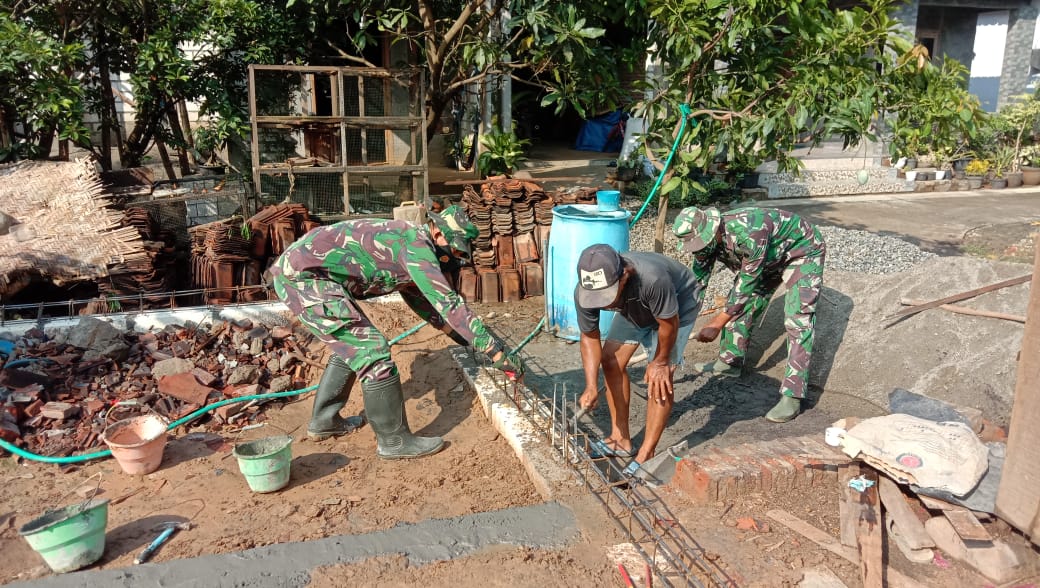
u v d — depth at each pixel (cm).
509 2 801
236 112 880
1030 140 1557
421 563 325
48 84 714
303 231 756
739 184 1272
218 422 487
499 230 773
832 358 578
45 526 309
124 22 863
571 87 812
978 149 1488
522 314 716
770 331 630
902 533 335
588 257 357
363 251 420
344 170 860
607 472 403
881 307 595
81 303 622
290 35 916
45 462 427
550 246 633
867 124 609
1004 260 862
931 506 344
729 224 479
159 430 437
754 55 675
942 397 494
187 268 739
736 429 488
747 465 383
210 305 623
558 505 368
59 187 670
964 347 514
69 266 616
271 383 524
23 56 689
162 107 957
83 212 652
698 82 695
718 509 367
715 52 670
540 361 599
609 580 315
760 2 618
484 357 564
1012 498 322
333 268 420
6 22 691
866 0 632
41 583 310
